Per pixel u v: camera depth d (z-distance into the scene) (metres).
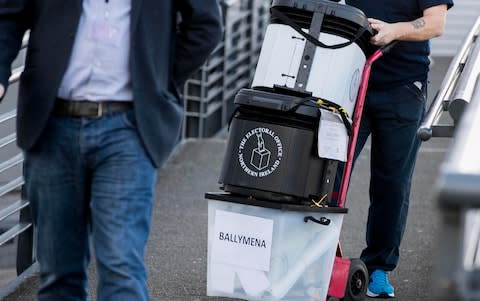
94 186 4.54
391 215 6.42
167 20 4.49
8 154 7.40
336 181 6.00
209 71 12.70
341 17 5.33
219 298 6.61
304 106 5.27
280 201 5.30
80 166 4.56
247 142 5.35
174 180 9.85
